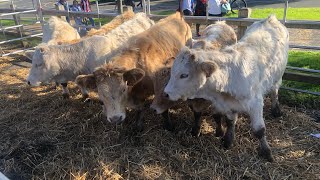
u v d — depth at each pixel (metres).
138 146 1.68
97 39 2.02
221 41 1.84
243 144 1.65
